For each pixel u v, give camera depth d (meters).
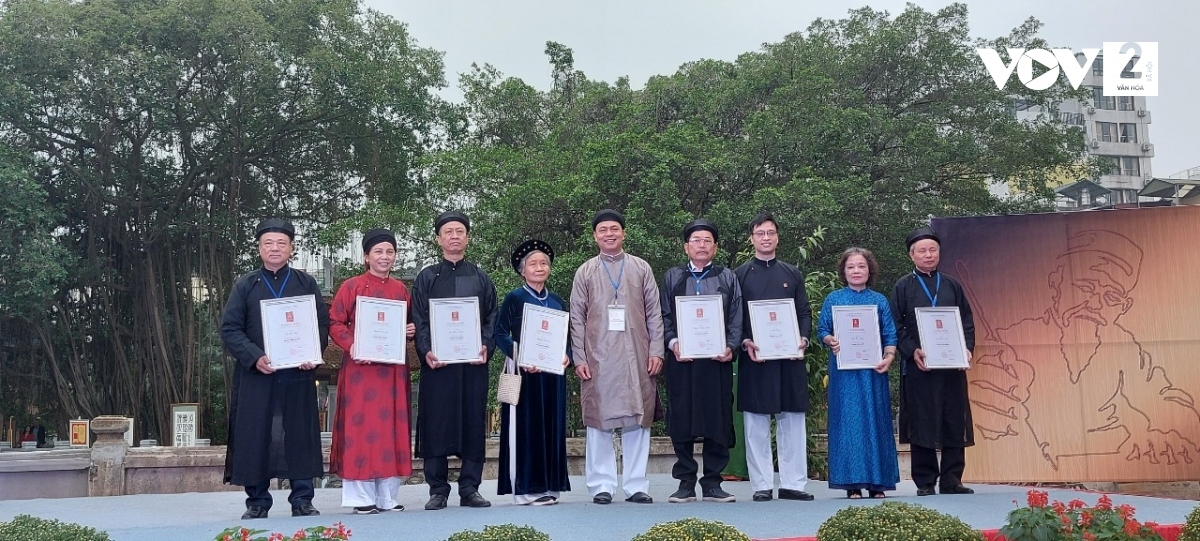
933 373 6.82
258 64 21.22
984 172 21.50
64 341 23.72
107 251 24.39
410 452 6.36
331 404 15.59
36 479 9.03
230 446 6.14
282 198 26.00
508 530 4.05
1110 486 7.91
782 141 18.80
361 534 4.97
